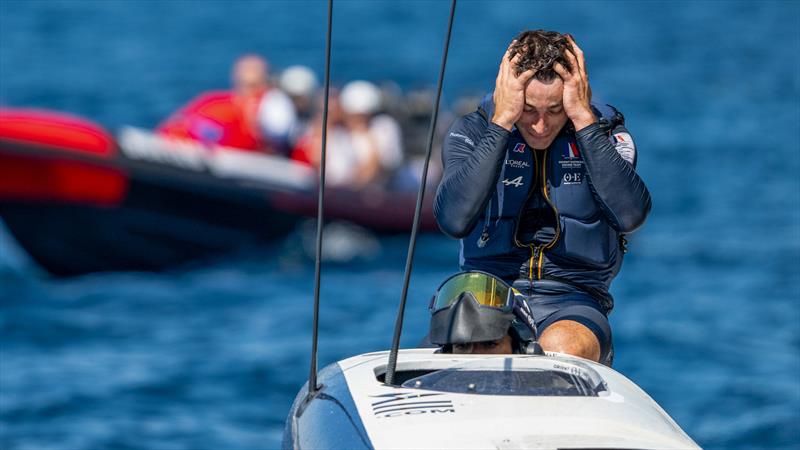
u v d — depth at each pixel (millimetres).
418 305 42344
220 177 52156
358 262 51375
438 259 51344
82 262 50531
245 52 105688
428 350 14727
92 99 85000
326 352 36594
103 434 30156
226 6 132750
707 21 126000
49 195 49688
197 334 39312
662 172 62906
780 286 43250
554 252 16141
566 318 15797
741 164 64500
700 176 61812
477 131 16250
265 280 48375
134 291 46875
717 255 47719
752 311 40375
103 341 38781
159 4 133750
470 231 15633
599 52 108250
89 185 50062
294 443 13422
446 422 12039
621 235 16859
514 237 16156
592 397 12664
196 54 104500
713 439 29328
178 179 51219
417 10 131000
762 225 52344
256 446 29469
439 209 15625
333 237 53188
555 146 15992
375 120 55281
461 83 92438
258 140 53688
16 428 30562
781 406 31312
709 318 39625
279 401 32719
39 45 108000
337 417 12844
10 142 48906
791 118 77250
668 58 104500
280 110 53844
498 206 16125
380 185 54656
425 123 55812
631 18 128375
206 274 50312
